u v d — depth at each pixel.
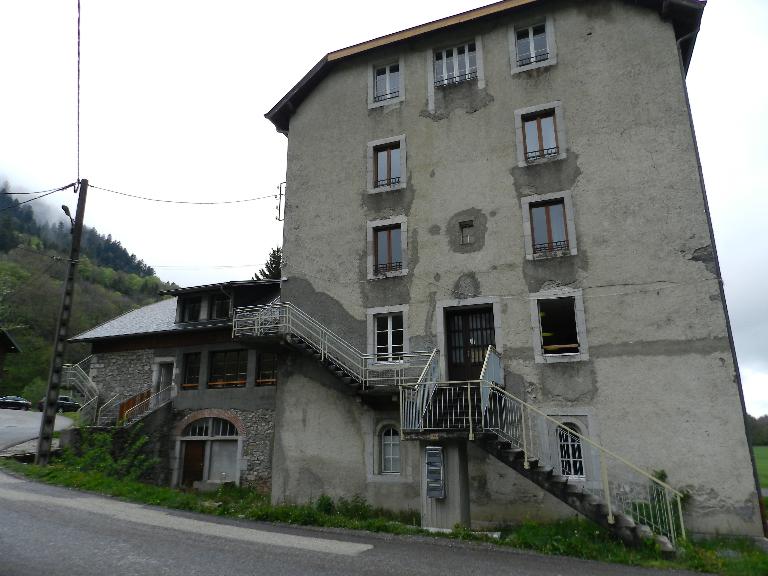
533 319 12.77
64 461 17.05
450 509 10.00
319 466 13.92
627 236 12.52
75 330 50.59
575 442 11.81
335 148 16.31
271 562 7.16
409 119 15.55
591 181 13.15
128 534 8.38
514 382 12.54
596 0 14.27
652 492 10.91
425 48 15.92
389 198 15.16
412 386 11.04
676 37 13.84
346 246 15.31
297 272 15.72
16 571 6.25
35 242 71.75
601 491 11.20
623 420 11.53
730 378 11.03
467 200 14.24
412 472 12.97
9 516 9.21
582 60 14.01
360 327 14.48
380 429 13.69
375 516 12.74
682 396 11.27
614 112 13.36
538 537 9.13
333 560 7.41
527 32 15.09
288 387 14.86
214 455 19.52
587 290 12.53
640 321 11.95
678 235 12.13
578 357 12.18
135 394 21.58
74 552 7.20
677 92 12.93
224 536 8.62
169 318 23.16
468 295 13.55
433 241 14.31
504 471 12.12
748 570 7.82
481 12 14.99
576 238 12.92
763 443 56.38
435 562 7.56
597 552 8.35
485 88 14.85
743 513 10.36
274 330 14.01
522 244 13.37
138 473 18.28
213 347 20.50
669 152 12.65
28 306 49.75
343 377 13.49
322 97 17.02
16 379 46.47
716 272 11.65
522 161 13.91
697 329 11.51
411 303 14.09
